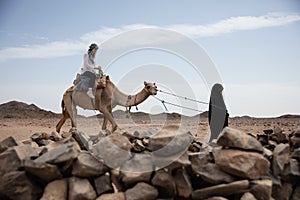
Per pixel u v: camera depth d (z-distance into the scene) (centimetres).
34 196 572
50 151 586
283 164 613
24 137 1641
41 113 4838
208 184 582
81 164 564
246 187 554
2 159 588
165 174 563
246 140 586
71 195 547
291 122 3198
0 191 567
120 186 579
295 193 621
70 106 1267
